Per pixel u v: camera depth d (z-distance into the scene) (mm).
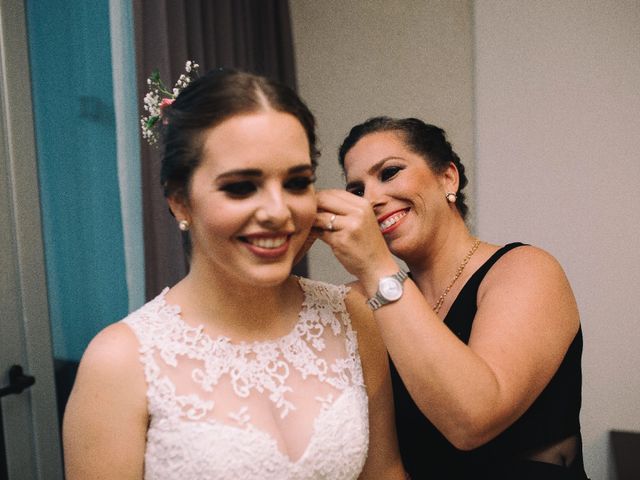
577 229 2551
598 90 2461
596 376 2584
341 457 1002
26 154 1803
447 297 1370
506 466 1188
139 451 932
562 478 1161
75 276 1958
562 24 2475
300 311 1098
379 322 1036
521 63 2549
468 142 2734
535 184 2588
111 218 1994
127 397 921
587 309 2570
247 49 2641
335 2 2900
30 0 1820
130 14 1965
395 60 2824
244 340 1018
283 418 987
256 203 866
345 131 2951
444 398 976
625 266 2502
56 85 1885
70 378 1982
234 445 912
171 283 2070
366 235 1023
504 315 1120
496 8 2559
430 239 1380
